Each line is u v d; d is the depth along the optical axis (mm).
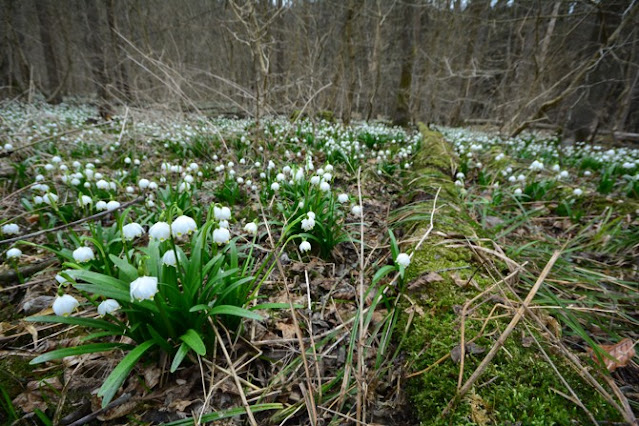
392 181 1218
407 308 446
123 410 350
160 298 340
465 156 1534
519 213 878
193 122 1545
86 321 341
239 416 351
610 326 445
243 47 2459
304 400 344
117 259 367
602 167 1488
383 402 350
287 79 1918
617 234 711
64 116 2473
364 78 3416
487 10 2984
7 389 369
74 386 377
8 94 2936
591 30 2117
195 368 397
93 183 838
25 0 3480
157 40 3016
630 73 2029
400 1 2639
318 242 630
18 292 533
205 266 396
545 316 423
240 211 841
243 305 426
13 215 748
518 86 2713
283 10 1913
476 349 351
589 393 310
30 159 1006
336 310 491
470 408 298
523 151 1876
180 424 328
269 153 1324
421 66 3570
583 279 546
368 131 2295
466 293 440
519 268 358
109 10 2361
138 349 331
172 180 1088
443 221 643
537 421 281
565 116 2609
